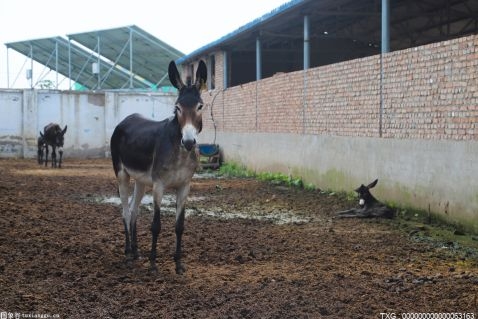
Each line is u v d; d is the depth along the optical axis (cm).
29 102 3156
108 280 707
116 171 859
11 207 1238
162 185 743
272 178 1880
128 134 820
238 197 1505
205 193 1594
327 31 2428
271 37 2308
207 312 591
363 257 830
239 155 2309
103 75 4069
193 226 1077
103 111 3309
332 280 704
